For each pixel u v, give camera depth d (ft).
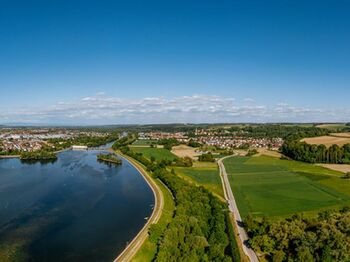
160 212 540.11
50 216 529.86
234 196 637.71
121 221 508.53
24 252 401.49
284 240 360.89
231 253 354.33
